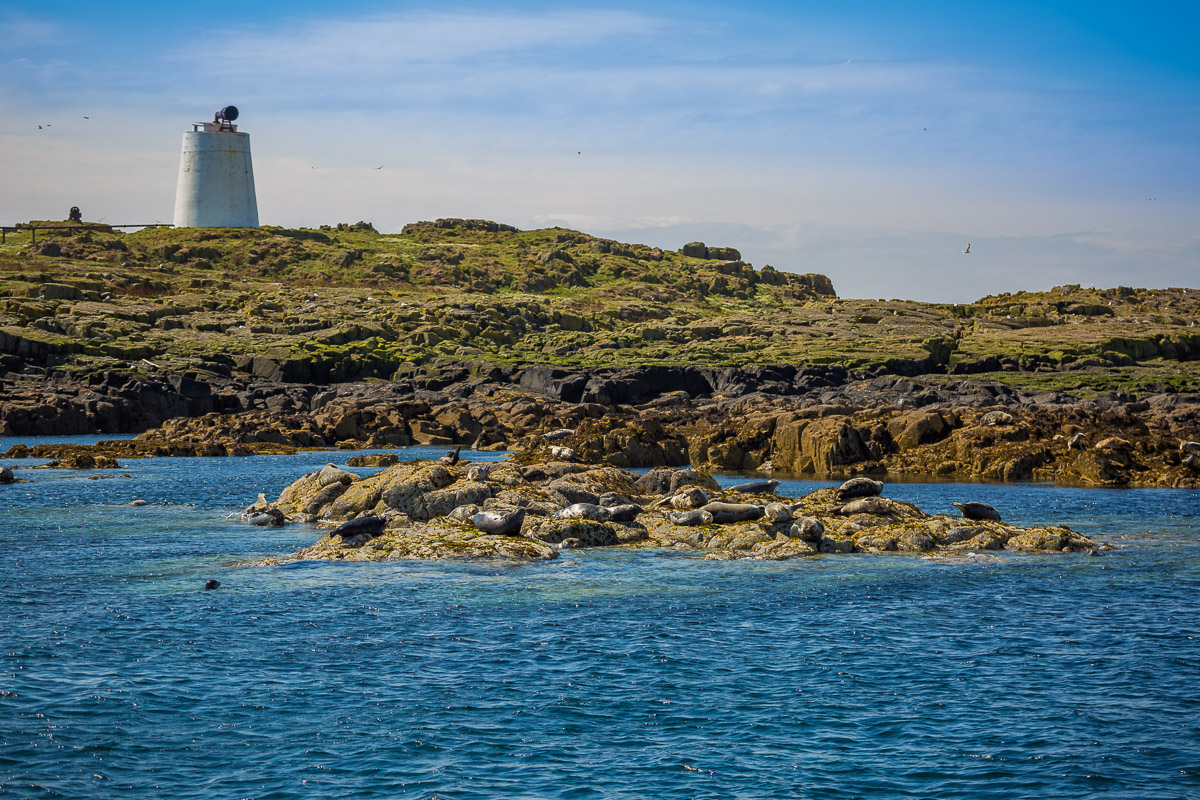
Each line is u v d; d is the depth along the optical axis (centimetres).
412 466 6238
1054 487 8419
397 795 2280
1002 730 2658
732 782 2355
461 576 4438
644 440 10606
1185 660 3238
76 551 5128
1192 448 8850
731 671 3128
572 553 5019
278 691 2911
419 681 3011
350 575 4456
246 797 2258
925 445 9812
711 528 5288
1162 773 2398
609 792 2303
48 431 14012
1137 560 4900
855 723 2708
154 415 14750
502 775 2384
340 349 18888
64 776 2336
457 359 18788
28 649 3275
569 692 2930
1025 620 3738
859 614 3816
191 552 5097
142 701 2811
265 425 13100
